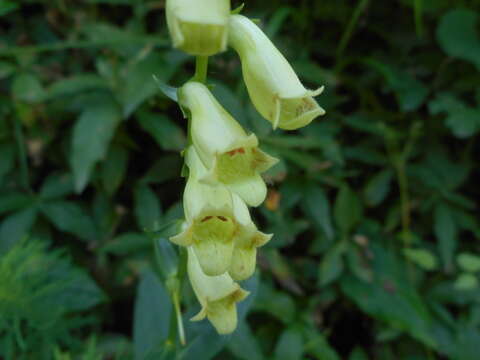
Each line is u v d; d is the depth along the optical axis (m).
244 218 0.15
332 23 0.32
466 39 0.30
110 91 0.27
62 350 0.25
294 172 0.29
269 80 0.13
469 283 0.29
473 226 0.31
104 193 0.29
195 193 0.14
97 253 0.29
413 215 0.33
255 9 0.31
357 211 0.30
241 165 0.14
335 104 0.31
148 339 0.21
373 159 0.31
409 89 0.31
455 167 0.32
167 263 0.18
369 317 0.32
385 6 0.32
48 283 0.23
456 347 0.29
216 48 0.12
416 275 0.31
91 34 0.27
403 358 0.30
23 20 0.31
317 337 0.27
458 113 0.30
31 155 0.28
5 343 0.20
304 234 0.32
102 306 0.29
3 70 0.27
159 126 0.27
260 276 0.28
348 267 0.30
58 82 0.27
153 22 0.31
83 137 0.25
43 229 0.28
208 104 0.14
